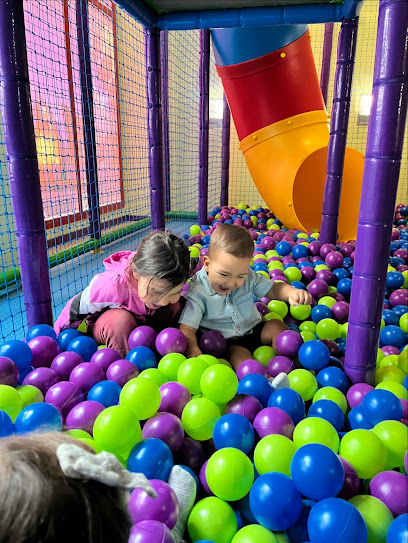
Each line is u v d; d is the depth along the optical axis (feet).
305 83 12.39
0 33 5.11
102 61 14.12
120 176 14.78
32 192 5.67
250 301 6.30
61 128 12.51
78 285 10.19
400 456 3.72
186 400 4.37
